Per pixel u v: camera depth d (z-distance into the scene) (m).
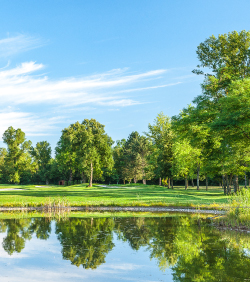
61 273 7.97
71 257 9.60
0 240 12.12
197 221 17.44
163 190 48.75
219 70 35.50
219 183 83.62
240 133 27.22
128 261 9.10
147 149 95.25
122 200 29.88
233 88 28.77
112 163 73.50
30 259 9.34
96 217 19.61
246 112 25.11
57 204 26.28
